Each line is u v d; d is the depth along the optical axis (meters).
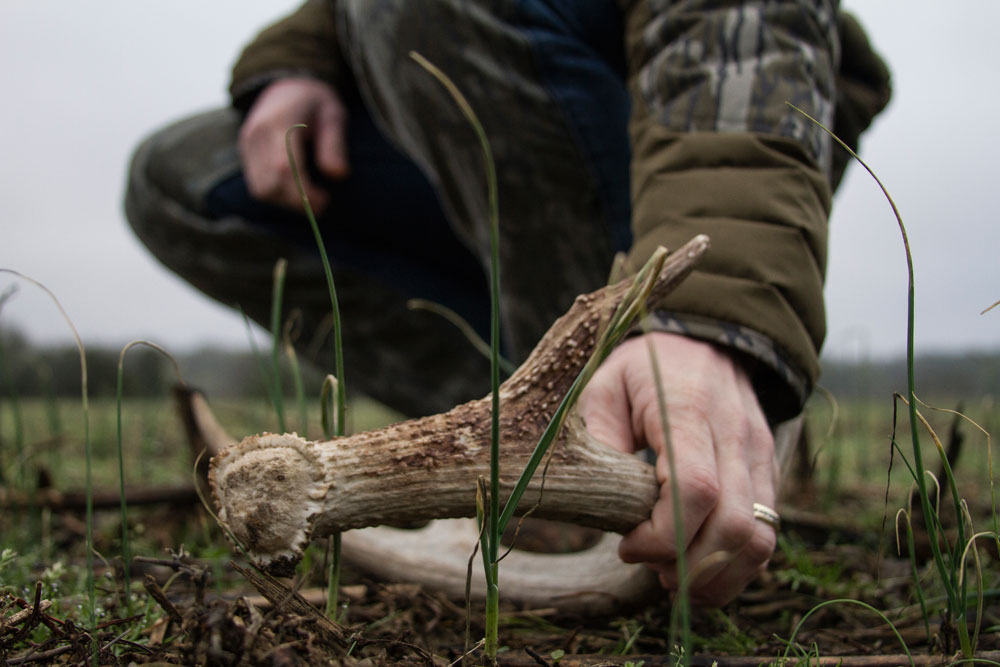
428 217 1.08
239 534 0.45
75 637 0.46
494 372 0.44
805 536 0.88
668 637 0.61
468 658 0.51
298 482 0.45
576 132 0.79
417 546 0.65
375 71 0.85
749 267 0.55
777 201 0.56
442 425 0.48
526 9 0.75
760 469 0.54
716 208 0.56
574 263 0.85
